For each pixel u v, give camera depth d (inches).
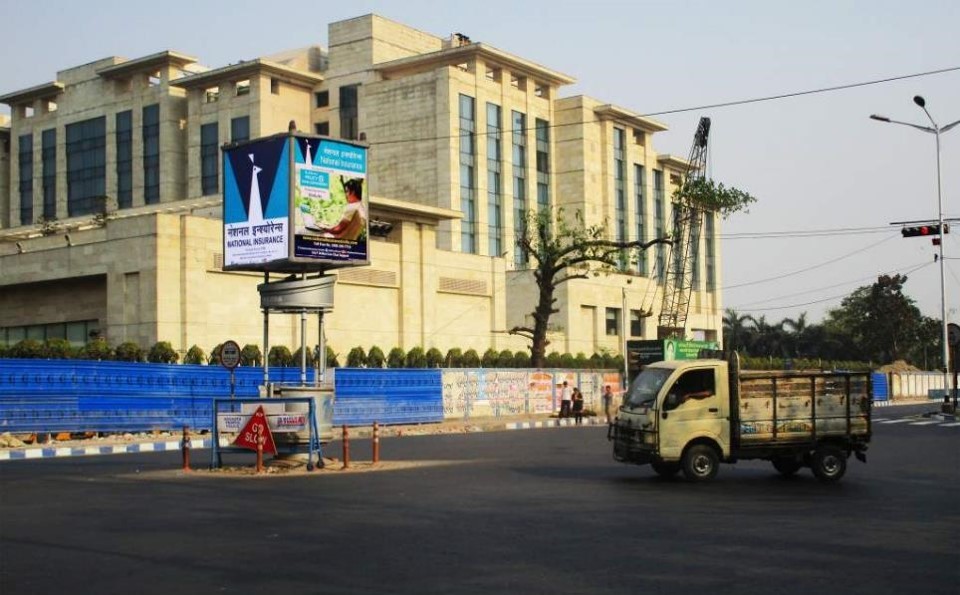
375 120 3093.0
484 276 2477.9
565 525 531.2
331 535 498.3
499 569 411.2
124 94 3284.9
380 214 2190.0
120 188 3262.8
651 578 393.4
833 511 586.9
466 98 3041.3
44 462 999.6
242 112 3043.8
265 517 562.6
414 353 2020.2
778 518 557.6
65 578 395.9
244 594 366.6
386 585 380.8
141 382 1369.3
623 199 3516.2
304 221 878.4
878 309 4596.5
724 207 2591.0
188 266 1750.7
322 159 895.7
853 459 943.7
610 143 3457.2
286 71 3088.1
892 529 517.7
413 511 585.9
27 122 3518.7
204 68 3371.1
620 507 603.8
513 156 3203.7
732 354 767.1
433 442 1284.4
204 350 1765.5
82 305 1878.7
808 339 4778.5
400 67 3132.4
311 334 1999.3
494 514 573.3
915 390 3757.4
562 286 2888.8
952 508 599.5
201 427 1444.4
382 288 2178.9
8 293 1994.3
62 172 3398.1
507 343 2541.8
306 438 860.6
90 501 643.5
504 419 1905.8
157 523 542.0
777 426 761.6
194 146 3122.5
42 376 1249.4
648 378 787.4
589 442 1258.6
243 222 914.7
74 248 1831.9
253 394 1523.1
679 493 679.1
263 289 908.0
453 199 2947.8
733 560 430.9
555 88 3432.6
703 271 3934.5
